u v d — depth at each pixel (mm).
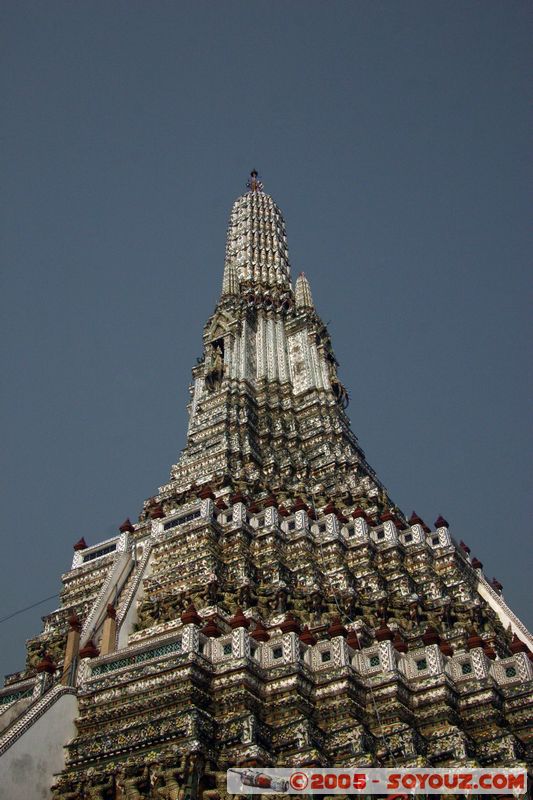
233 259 86562
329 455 58188
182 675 29906
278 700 30484
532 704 31375
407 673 32656
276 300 78562
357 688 31297
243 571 41344
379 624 40219
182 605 39656
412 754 28938
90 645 33719
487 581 51938
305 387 66625
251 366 68062
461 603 43062
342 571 42656
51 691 31250
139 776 27953
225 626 35500
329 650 32438
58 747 30016
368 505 51156
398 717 30594
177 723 28672
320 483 55312
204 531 43094
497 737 29641
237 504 45094
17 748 28656
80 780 28828
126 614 39719
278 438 59906
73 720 31047
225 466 53750
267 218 93250
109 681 31406
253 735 28344
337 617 37219
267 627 38094
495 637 39562
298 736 28844
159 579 41906
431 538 48125
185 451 58250
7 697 33625
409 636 39875
